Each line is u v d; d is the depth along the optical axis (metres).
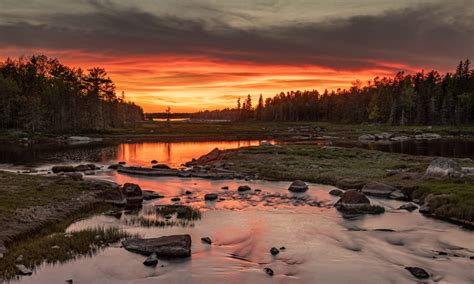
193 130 151.00
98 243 16.67
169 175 40.88
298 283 13.02
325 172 40.91
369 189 30.19
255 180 37.81
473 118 146.88
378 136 113.88
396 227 20.64
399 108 164.50
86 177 39.00
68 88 127.50
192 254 15.87
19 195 24.64
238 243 17.59
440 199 24.53
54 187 28.48
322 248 16.98
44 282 12.58
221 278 13.34
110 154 67.19
